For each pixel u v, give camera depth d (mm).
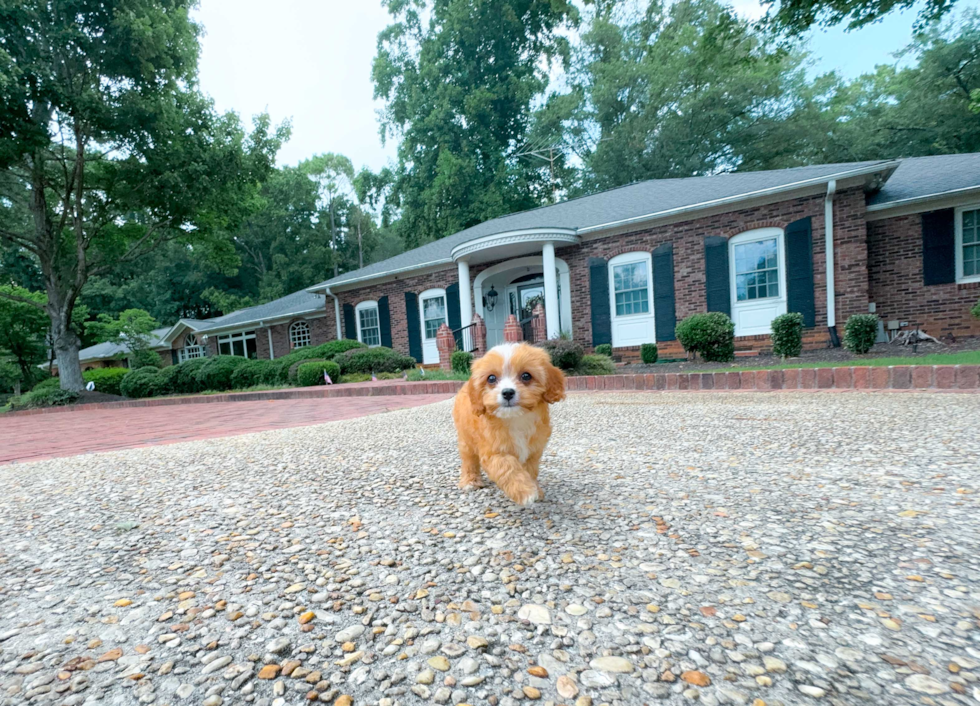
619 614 1284
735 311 11078
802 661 1065
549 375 2314
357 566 1639
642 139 26312
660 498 2199
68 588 1546
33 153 13852
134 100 13625
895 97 26281
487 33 31547
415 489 2543
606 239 12570
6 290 20906
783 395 5391
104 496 2639
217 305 36844
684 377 6543
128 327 24172
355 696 1015
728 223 11008
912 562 1496
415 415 5574
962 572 1423
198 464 3373
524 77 31875
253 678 1079
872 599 1302
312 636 1234
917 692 956
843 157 24656
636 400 5707
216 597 1454
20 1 12414
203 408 9883
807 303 10258
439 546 1783
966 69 20266
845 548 1609
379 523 2047
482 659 1123
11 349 25156
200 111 15250
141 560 1749
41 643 1235
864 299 9742
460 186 29031
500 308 16109
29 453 4625
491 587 1461
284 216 37812
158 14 14031
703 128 25656
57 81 12820
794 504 2047
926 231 10023
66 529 2111
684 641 1154
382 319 16688
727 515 1950
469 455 2523
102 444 5004
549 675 1060
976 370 4934
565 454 3188
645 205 12766
